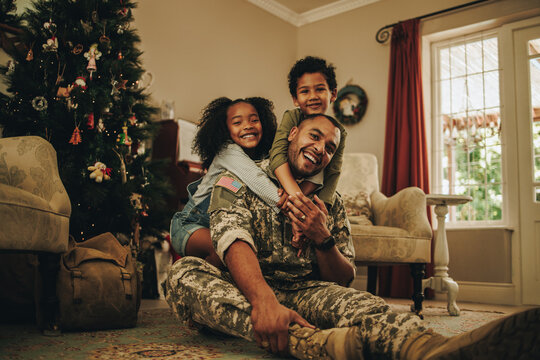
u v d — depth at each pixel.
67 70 2.99
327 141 1.37
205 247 1.51
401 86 4.71
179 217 1.68
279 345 1.03
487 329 0.78
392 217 2.96
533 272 4.08
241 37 5.21
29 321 2.13
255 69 5.35
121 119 3.12
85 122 2.80
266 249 1.33
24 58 2.88
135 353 1.29
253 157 1.62
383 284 4.46
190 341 1.51
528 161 4.24
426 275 4.28
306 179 1.43
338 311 1.17
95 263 1.86
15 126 2.77
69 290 1.72
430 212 4.31
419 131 4.54
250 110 1.56
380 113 5.02
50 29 2.88
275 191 1.35
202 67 4.75
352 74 5.32
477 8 4.52
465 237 4.33
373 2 5.24
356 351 0.93
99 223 2.88
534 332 0.74
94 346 1.42
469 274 4.27
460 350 0.80
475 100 4.64
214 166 1.55
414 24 4.72
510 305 3.98
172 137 3.95
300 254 1.33
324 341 0.96
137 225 3.06
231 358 1.22
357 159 3.68
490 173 4.47
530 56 4.34
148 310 2.63
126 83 3.24
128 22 3.36
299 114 1.64
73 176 2.72
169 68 4.44
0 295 2.04
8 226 1.46
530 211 4.17
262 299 1.07
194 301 1.20
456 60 4.80
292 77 1.82
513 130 4.34
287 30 5.79
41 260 1.70
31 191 1.67
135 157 3.29
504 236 4.14
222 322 1.15
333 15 5.57
